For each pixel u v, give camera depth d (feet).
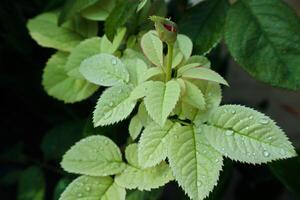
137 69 1.42
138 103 1.49
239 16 1.50
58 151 1.74
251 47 1.47
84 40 1.57
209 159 1.32
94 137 1.42
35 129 2.02
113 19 1.46
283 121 2.49
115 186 1.39
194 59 1.46
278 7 1.49
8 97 1.99
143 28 1.54
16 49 1.88
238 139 1.33
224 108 1.36
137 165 1.41
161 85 1.35
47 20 1.63
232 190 2.30
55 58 1.60
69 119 1.91
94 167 1.40
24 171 1.77
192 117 1.37
